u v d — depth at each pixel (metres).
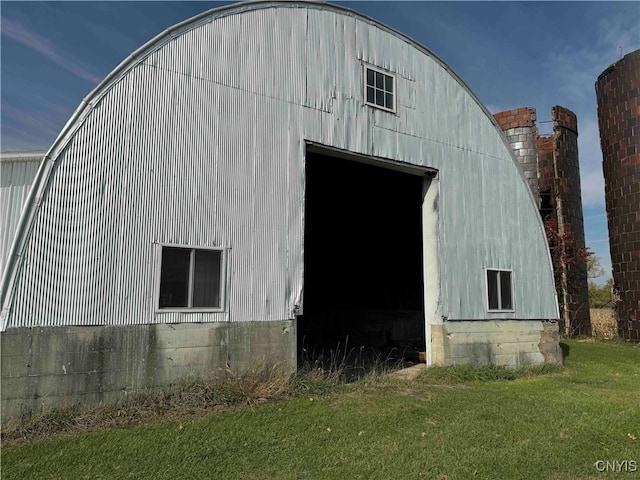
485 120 12.62
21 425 5.91
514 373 11.38
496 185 12.59
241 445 5.73
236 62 8.53
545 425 7.05
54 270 6.43
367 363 13.06
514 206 12.92
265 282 8.32
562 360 13.58
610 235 20.31
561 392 9.45
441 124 11.62
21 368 6.11
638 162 18.98
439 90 11.73
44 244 6.38
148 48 7.57
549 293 13.29
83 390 6.50
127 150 7.21
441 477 5.09
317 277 20.62
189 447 5.57
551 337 13.04
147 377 7.01
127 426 6.20
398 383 9.66
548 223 22.22
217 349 7.69
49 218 6.45
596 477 5.28
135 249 7.12
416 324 16.41
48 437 5.78
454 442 6.15
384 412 7.38
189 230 7.64
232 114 8.34
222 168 8.09
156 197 7.39
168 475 4.89
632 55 19.28
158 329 7.18
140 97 7.42
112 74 7.18
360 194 18.39
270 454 5.52
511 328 12.23
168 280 7.37
